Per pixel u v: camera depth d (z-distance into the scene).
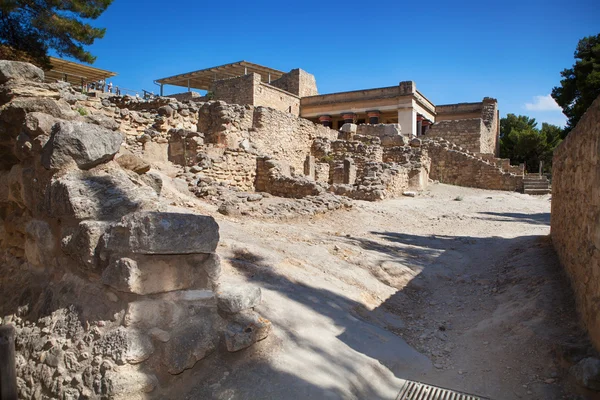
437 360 4.43
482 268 7.53
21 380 3.76
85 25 16.17
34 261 4.68
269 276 5.13
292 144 21.42
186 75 40.72
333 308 4.84
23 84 4.94
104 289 3.63
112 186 4.17
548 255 7.07
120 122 12.25
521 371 4.10
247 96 31.95
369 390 3.72
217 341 3.60
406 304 5.83
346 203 12.54
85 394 3.19
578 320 4.59
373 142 24.06
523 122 44.00
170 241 3.45
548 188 22.97
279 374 3.50
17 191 5.10
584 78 22.14
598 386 3.51
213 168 12.42
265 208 9.94
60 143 4.05
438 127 32.47
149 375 3.25
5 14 14.90
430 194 20.25
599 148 4.14
